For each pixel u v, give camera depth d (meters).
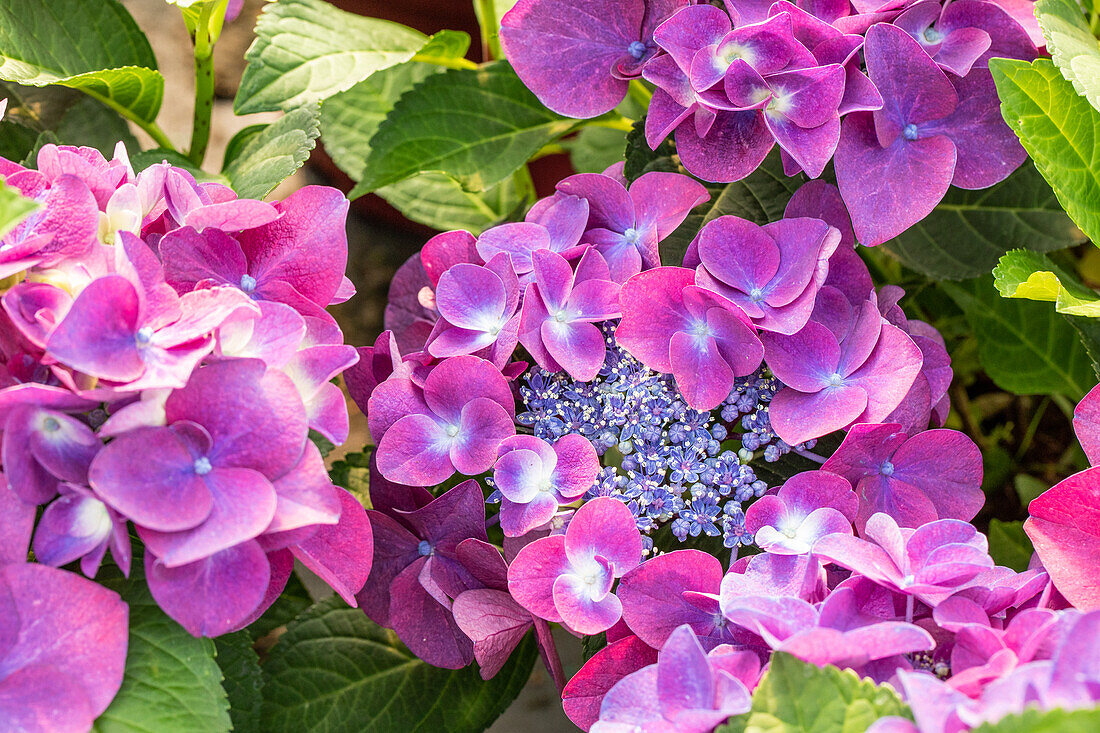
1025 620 0.73
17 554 0.72
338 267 0.79
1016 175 0.89
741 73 0.79
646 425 0.79
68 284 0.74
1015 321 0.97
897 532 0.75
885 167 0.81
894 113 0.81
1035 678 0.70
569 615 0.77
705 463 0.79
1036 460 1.01
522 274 0.81
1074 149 0.81
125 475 0.72
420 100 0.92
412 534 0.80
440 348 0.80
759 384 0.81
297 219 0.79
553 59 0.84
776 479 0.82
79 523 0.73
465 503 0.79
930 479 0.80
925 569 0.74
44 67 0.89
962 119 0.82
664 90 0.81
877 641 0.72
